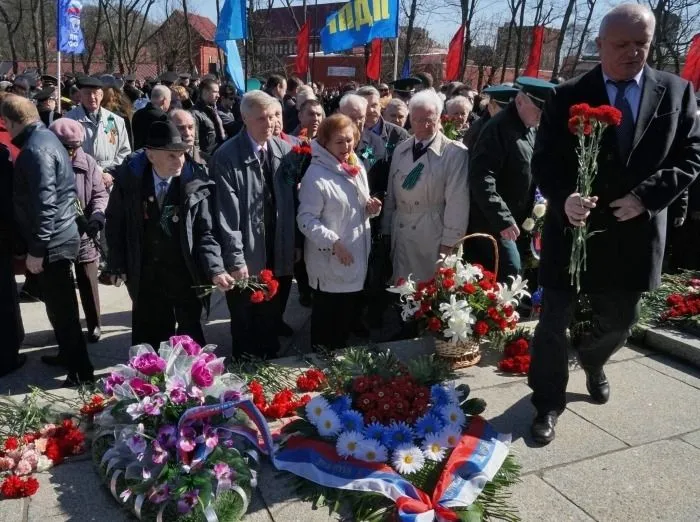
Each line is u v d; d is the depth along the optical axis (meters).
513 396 3.64
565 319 3.18
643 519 2.65
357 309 5.13
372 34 9.50
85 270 4.86
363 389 3.12
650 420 3.40
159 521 2.53
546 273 3.15
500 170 4.47
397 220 4.65
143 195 3.76
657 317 4.52
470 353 3.99
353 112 4.86
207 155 5.28
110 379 2.85
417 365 3.36
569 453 3.10
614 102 2.90
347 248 4.22
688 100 2.93
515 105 4.44
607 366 4.08
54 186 3.79
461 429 3.03
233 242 3.90
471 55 33.19
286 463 2.89
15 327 4.44
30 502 2.71
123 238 3.91
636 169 2.87
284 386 3.74
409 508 2.59
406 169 4.50
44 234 3.76
